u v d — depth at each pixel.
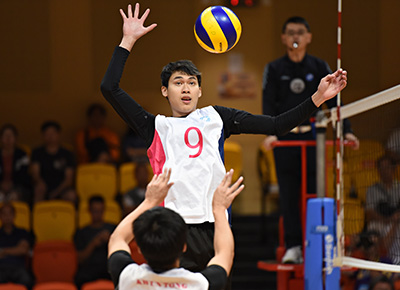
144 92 21.48
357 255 13.20
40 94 21.41
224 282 5.04
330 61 21.48
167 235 4.95
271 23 21.48
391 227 14.86
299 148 10.72
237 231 18.78
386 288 14.07
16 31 21.41
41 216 17.23
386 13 21.56
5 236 15.99
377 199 15.30
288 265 10.47
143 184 17.59
